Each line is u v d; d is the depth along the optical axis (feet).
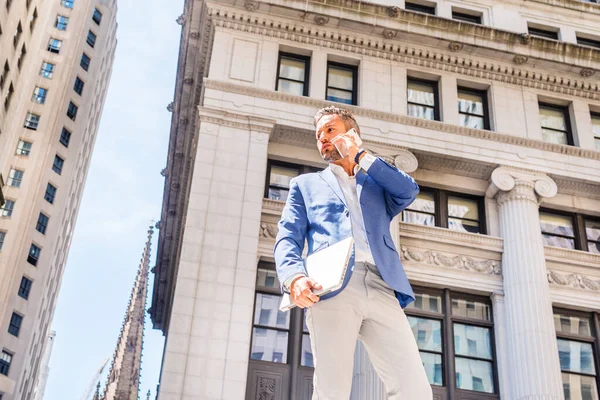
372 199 12.99
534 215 77.66
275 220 72.13
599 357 73.72
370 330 12.01
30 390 269.64
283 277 11.89
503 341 71.51
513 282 73.41
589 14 95.96
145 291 242.17
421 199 79.30
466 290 74.23
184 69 109.91
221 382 61.31
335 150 13.48
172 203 132.87
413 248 74.79
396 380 11.70
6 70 133.59
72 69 260.42
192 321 63.52
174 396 59.88
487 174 80.53
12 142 240.53
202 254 67.05
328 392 11.37
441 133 80.07
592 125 87.45
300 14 82.02
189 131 108.06
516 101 85.51
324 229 12.74
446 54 85.05
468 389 69.36
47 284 243.19
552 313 72.18
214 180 71.31
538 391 66.74
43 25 161.27
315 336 11.74
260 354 65.72
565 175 80.74
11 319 218.79
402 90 82.64
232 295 65.57
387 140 78.13
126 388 220.43
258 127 75.10
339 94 82.48
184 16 108.99
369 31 83.51
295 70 82.28
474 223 79.56
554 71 86.99
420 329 71.36
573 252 78.07
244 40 81.25
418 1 91.04
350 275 11.85
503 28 91.40
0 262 220.84
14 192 233.96
